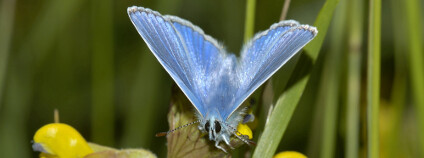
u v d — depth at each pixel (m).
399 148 0.27
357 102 0.25
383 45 0.30
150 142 0.29
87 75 0.30
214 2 0.31
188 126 0.22
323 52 0.29
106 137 0.28
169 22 0.22
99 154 0.22
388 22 0.30
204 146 0.22
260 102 0.23
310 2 0.30
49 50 0.30
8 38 0.27
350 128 0.25
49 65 0.30
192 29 0.23
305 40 0.22
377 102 0.23
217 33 0.31
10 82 0.29
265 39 0.22
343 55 0.26
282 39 0.22
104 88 0.28
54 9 0.29
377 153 0.23
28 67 0.29
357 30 0.25
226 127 0.22
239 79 0.22
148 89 0.29
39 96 0.30
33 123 0.30
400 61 0.26
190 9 0.31
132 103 0.29
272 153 0.22
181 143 0.22
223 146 0.22
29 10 0.31
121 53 0.32
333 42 0.26
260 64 0.22
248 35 0.23
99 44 0.28
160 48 0.22
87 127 0.30
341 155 0.27
